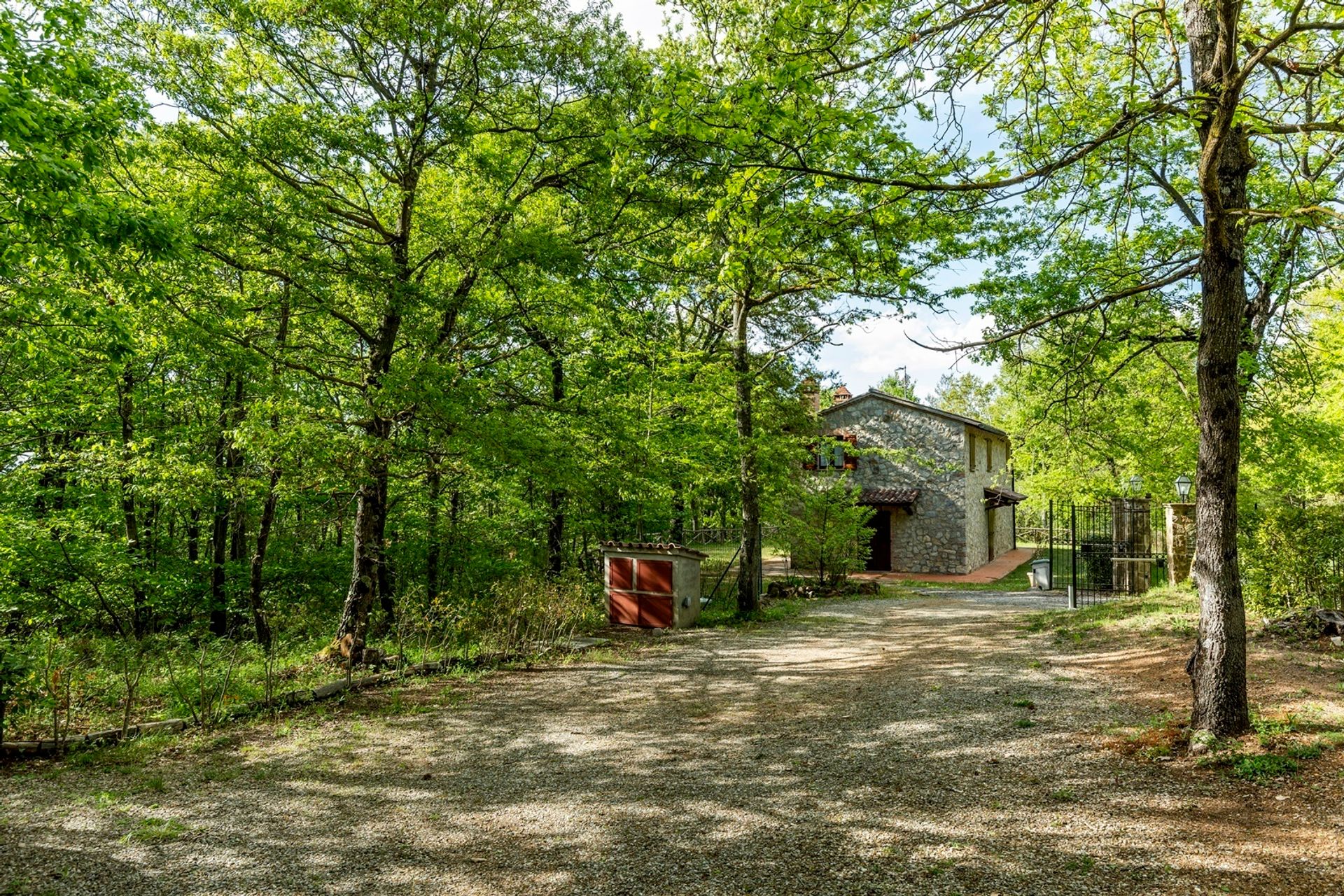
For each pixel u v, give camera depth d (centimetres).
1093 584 1711
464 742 645
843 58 550
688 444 1548
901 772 518
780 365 2023
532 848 426
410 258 1053
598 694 830
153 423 1256
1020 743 554
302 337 1082
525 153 1043
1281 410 1188
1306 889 325
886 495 2553
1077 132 643
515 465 942
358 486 937
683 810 477
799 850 406
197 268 821
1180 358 1401
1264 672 653
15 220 580
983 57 521
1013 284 1066
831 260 982
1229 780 448
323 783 540
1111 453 1422
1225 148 566
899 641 1117
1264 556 865
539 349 1377
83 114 627
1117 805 430
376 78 946
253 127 797
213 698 729
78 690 696
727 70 838
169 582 1166
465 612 1080
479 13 922
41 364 981
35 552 1046
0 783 528
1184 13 595
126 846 430
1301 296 950
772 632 1277
